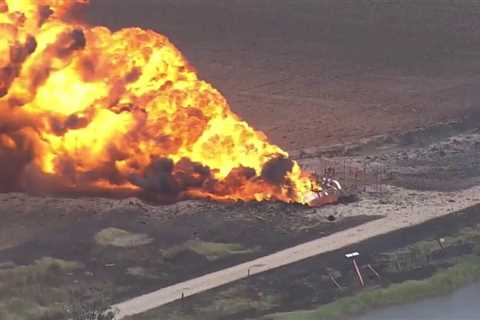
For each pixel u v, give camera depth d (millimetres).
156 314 188250
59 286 198125
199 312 191250
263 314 194625
